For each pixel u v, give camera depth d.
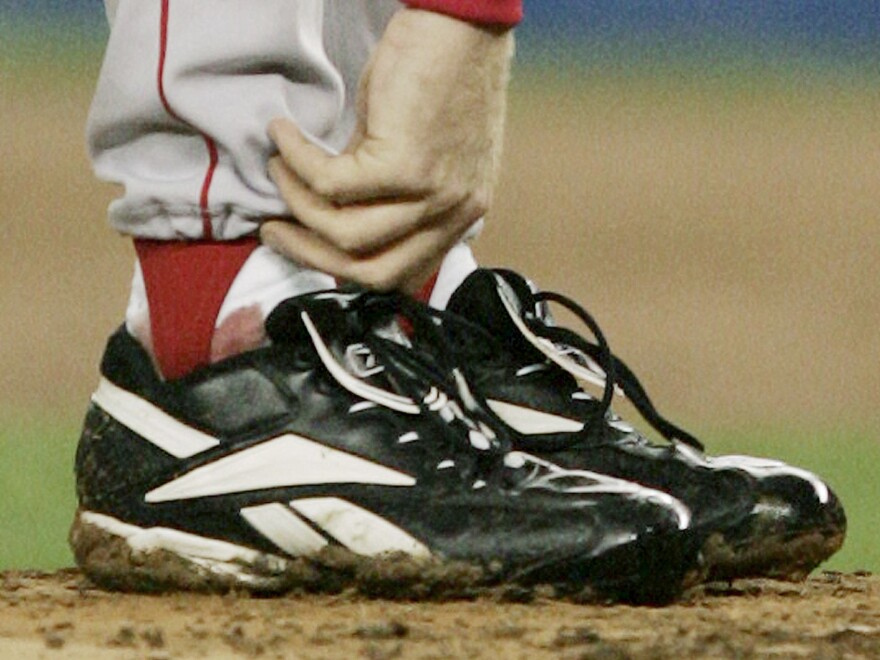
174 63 7.97
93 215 24.02
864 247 23.17
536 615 7.91
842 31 41.47
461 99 7.94
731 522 7.98
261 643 7.84
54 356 16.27
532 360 8.04
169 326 7.99
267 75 7.98
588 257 22.11
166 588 7.97
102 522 7.99
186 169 7.99
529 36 41.38
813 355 17.22
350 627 7.87
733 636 7.87
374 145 7.93
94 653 7.82
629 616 7.92
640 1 42.09
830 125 32.53
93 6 40.47
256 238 8.00
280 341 7.97
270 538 7.95
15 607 7.95
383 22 8.06
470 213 7.97
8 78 34.25
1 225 23.19
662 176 27.94
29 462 11.13
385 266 7.96
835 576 8.16
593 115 33.25
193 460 7.96
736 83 37.00
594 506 7.94
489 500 7.95
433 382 7.98
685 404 14.61
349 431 7.95
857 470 11.50
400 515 7.94
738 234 23.86
